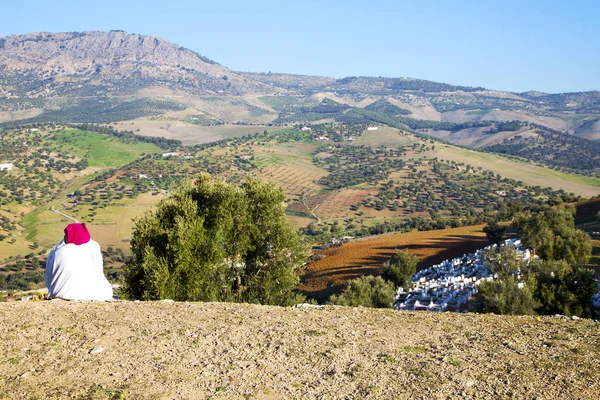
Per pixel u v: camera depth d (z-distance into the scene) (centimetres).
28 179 19750
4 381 645
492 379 668
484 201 18888
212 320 959
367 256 6844
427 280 4566
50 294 1126
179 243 1488
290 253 1775
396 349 801
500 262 3148
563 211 5297
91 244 1163
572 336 886
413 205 18112
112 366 702
